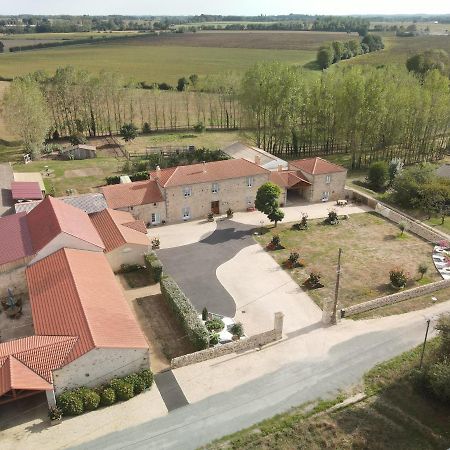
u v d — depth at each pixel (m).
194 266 50.78
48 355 31.58
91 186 74.62
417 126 86.94
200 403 32.12
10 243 44.69
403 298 44.50
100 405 31.80
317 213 65.56
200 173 62.00
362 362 36.12
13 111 88.06
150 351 37.44
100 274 41.62
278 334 38.75
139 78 160.38
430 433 29.58
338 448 28.66
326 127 93.56
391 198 71.06
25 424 30.14
